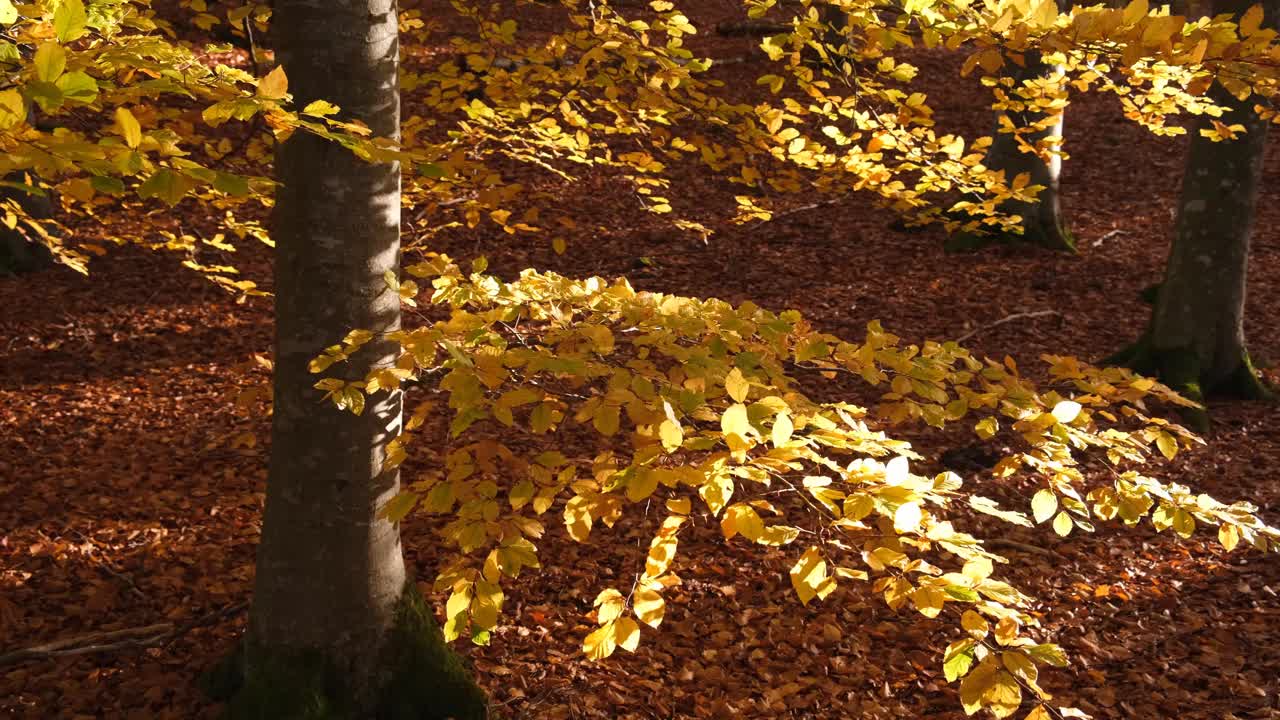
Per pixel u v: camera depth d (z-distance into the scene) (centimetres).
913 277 954
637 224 1099
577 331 250
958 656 194
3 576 491
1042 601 481
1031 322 845
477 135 434
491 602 229
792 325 277
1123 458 616
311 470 347
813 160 386
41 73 162
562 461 245
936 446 646
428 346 245
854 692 420
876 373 260
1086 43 292
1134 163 1280
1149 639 447
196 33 1275
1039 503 232
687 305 281
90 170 173
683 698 417
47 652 407
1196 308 714
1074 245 1027
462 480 245
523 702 411
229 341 821
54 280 904
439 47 1411
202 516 559
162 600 479
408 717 375
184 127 399
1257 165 693
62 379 742
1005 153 1020
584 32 408
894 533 203
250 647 374
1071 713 184
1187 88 280
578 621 467
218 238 488
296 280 327
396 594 378
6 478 595
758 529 197
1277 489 579
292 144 314
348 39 303
